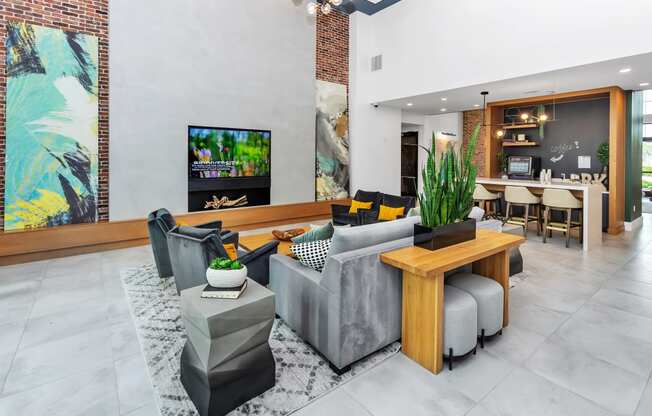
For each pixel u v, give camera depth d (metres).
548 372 2.16
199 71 5.81
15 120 4.42
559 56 4.96
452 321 2.17
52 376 2.12
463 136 9.60
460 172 2.59
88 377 2.12
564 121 7.27
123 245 5.20
